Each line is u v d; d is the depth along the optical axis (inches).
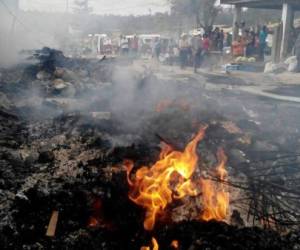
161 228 159.8
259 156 238.2
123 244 152.6
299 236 163.2
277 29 905.5
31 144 260.8
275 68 806.5
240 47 930.7
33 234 156.6
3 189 191.6
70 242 151.8
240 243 144.9
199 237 147.1
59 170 217.8
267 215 180.9
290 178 213.3
